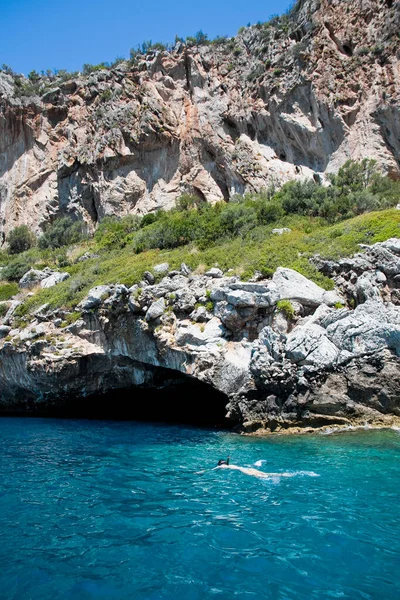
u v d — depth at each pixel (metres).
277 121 35.22
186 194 37.84
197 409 21.75
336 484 9.67
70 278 28.17
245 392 15.76
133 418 22.05
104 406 24.02
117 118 42.22
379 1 32.88
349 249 18.11
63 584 6.00
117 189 41.28
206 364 16.66
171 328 17.95
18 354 22.39
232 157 37.00
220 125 38.69
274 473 10.62
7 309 26.55
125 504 8.85
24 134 47.34
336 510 8.26
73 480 10.61
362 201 25.31
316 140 32.97
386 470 10.59
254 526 7.63
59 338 21.25
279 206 27.98
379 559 6.50
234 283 17.12
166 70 42.84
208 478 10.42
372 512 8.15
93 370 20.80
